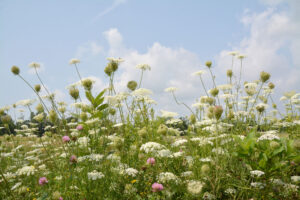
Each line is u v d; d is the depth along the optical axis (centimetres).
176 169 125
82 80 136
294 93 177
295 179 119
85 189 116
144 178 126
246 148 123
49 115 133
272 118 178
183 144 157
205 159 123
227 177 119
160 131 125
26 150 196
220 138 140
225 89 151
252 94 153
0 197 123
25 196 123
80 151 132
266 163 120
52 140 175
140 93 133
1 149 175
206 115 148
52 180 138
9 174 127
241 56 168
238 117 160
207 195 110
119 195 117
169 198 107
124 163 129
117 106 154
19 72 142
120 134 151
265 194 115
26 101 142
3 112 165
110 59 143
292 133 164
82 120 142
